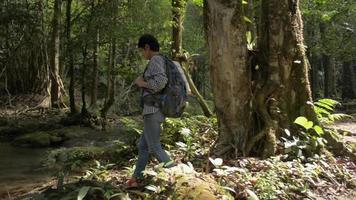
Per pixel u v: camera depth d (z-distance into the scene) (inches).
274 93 265.9
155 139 194.2
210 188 182.7
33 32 721.6
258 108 263.9
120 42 616.1
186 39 951.6
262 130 258.7
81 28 567.5
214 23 258.2
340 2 791.1
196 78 1029.2
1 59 763.4
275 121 260.7
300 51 271.9
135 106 721.0
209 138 313.1
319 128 257.8
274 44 267.7
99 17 525.0
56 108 659.4
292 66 270.7
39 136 460.4
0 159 375.9
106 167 255.8
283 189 207.3
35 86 753.0
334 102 285.3
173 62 196.1
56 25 653.9
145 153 200.2
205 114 453.4
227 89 260.2
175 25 512.7
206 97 1037.8
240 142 259.0
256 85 268.2
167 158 195.6
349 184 233.6
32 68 760.3
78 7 708.7
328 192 219.6
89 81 808.9
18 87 759.7
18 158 383.2
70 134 487.5
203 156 260.5
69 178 265.9
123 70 731.4
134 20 534.0
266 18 271.6
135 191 189.3
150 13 544.4
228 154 256.1
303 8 739.4
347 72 1021.8
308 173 226.2
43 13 727.7
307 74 275.4
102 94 824.9
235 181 204.4
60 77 705.6
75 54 593.3
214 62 261.7
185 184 183.0
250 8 363.9
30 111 650.2
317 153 257.9
